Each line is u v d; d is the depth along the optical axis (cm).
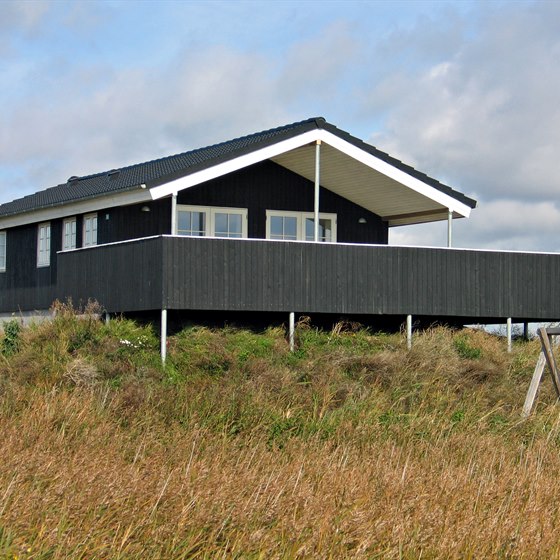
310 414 1819
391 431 1748
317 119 2353
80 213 2597
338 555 1008
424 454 1602
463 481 1291
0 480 1095
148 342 2177
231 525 1031
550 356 1995
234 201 2583
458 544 1046
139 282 2192
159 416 1720
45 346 2123
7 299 2998
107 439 1482
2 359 2097
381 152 2430
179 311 2264
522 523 1133
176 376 2011
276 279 2223
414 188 2464
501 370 2205
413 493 1201
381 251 2317
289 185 2647
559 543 1105
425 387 2019
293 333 2227
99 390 1841
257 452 1491
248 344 2189
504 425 1894
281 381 1945
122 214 2459
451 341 2333
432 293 2359
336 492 1183
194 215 2542
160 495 1066
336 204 2722
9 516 966
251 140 2538
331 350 2181
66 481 1081
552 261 2488
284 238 2644
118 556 948
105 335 2186
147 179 2261
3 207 3100
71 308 2325
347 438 1692
